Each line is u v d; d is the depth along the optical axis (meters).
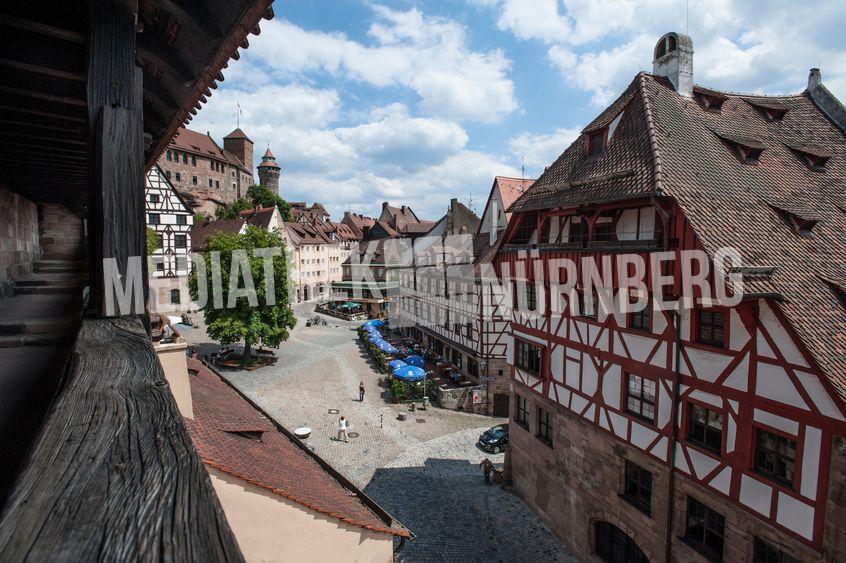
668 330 10.59
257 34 3.43
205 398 10.96
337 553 7.73
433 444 21.92
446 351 34.03
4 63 3.62
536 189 15.34
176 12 3.52
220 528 1.26
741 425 9.02
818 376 7.68
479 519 15.77
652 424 11.16
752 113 14.54
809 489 7.91
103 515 1.27
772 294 8.20
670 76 14.27
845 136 14.27
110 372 2.32
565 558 13.92
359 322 51.09
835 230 10.62
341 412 25.45
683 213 9.73
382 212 77.62
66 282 8.64
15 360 4.39
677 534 10.55
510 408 17.52
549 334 14.95
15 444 2.92
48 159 6.98
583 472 13.62
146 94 5.09
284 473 8.50
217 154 71.88
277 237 32.03
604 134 13.55
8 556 1.07
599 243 12.06
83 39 3.68
